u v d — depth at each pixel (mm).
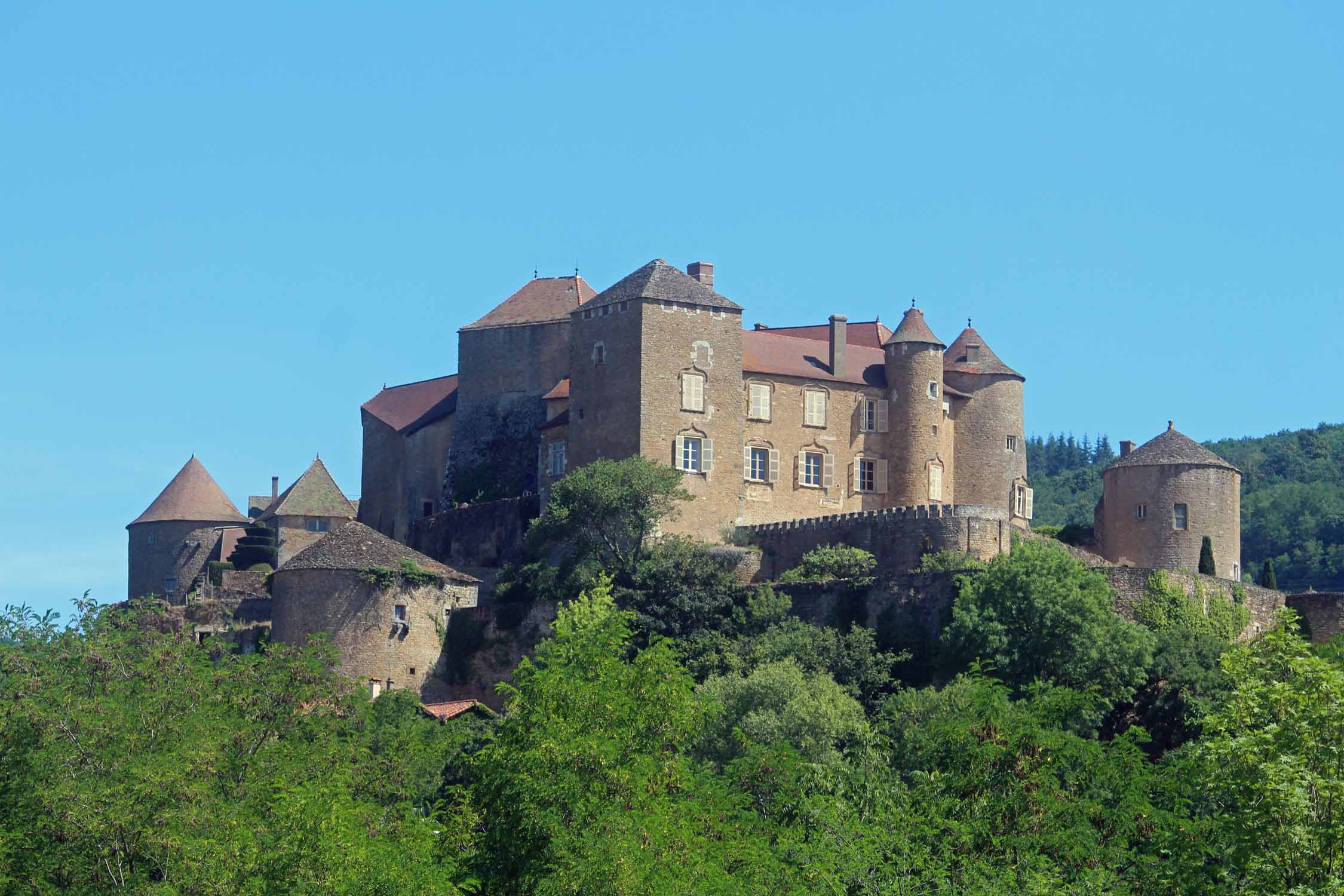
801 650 146375
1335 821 83062
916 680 146875
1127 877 91625
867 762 111062
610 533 165500
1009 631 141875
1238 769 87125
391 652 163375
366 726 117625
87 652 113062
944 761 101062
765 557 171000
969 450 191375
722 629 154875
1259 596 161000
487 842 93938
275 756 104125
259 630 176625
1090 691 106875
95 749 101125
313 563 164250
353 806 93875
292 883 88062
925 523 161500
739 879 88562
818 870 89000
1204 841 89375
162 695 108000
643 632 154500
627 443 175250
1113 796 97938
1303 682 88188
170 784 95688
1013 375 194375
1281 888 82875
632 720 100500
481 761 97750
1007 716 101250
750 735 129250
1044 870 90000
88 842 94500
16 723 101625
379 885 86938
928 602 149375
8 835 94125
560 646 107000
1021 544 148500
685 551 162000
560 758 94312
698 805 95125
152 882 93562
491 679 163625
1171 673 140250
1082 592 143125
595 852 86000
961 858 92188
